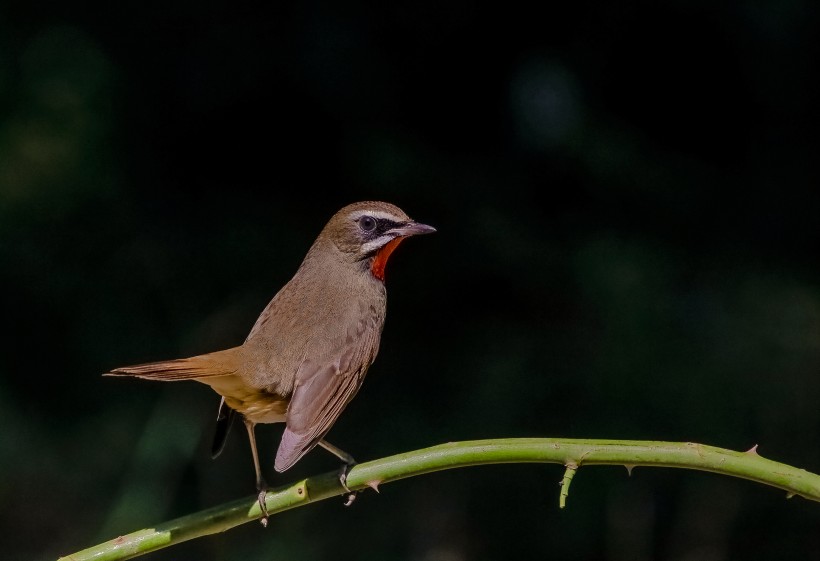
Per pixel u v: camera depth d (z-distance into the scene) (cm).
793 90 1441
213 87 1420
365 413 1357
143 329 1361
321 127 1433
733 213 1423
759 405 1283
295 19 1413
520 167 1417
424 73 1434
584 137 1386
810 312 1329
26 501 1249
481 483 1277
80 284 1368
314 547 1225
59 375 1345
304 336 656
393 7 1420
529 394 1318
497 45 1430
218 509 534
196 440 1255
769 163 1445
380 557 1229
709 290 1361
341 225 726
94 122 1359
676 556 1231
